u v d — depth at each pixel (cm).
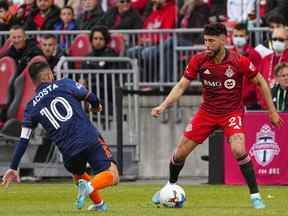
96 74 4609
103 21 5050
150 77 4772
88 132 2791
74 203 3366
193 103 4691
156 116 3039
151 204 3256
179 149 3108
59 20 5072
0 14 5225
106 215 2744
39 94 2800
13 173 2800
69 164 2825
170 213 2814
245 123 4088
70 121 2783
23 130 2795
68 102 2791
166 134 4691
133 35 4794
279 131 4100
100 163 2797
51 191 3894
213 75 3012
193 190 3859
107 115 4622
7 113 4638
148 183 4347
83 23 5091
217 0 5266
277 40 4272
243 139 3014
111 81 4622
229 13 5034
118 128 4478
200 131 3078
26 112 2803
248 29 4569
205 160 4403
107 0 5647
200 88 4750
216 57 3003
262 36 4659
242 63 3003
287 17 4972
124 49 4781
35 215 2817
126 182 4428
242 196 3588
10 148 4578
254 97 4281
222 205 3192
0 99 4659
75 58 4569
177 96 3039
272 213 2817
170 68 4772
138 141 4638
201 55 3017
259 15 4881
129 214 2778
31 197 3631
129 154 4616
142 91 4622
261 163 4106
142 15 5381
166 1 5044
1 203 3381
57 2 5581
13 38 4647
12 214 2873
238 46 4441
